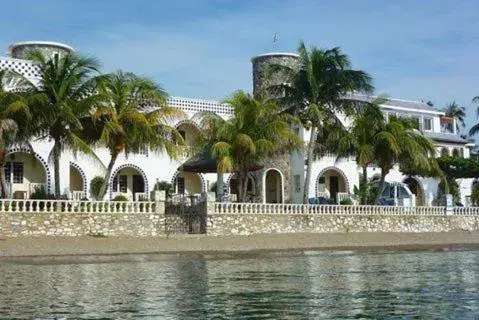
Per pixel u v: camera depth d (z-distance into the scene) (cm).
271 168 5259
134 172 4888
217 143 3816
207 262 2591
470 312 1295
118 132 3547
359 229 4303
